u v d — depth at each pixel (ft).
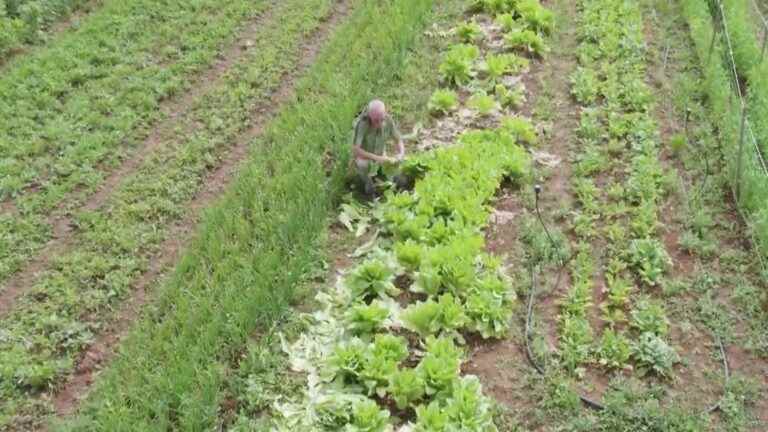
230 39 46.09
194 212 33.63
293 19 48.34
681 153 35.55
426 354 25.30
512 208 32.96
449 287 28.04
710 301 27.78
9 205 33.14
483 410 23.44
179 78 41.81
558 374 25.32
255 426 23.47
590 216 32.01
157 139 37.83
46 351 26.30
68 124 37.88
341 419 23.53
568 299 28.02
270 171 35.09
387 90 40.32
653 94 40.11
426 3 48.42
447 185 32.50
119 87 41.06
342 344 25.93
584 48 43.91
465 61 41.39
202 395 23.58
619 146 36.04
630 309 27.78
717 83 37.63
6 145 36.11
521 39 43.75
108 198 33.88
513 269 29.66
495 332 26.71
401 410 24.22
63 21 47.62
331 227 32.01
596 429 23.58
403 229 30.48
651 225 31.27
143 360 25.38
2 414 24.23
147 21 47.16
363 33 45.75
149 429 22.59
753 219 30.60
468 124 38.27
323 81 41.29
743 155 32.68
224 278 28.73
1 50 43.34
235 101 40.34
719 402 24.34
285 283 27.81
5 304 28.37
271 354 25.95
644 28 46.50
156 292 29.19
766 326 26.91
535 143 36.83
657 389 24.76
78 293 28.94
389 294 28.58
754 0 46.83
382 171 34.06
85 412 24.20
